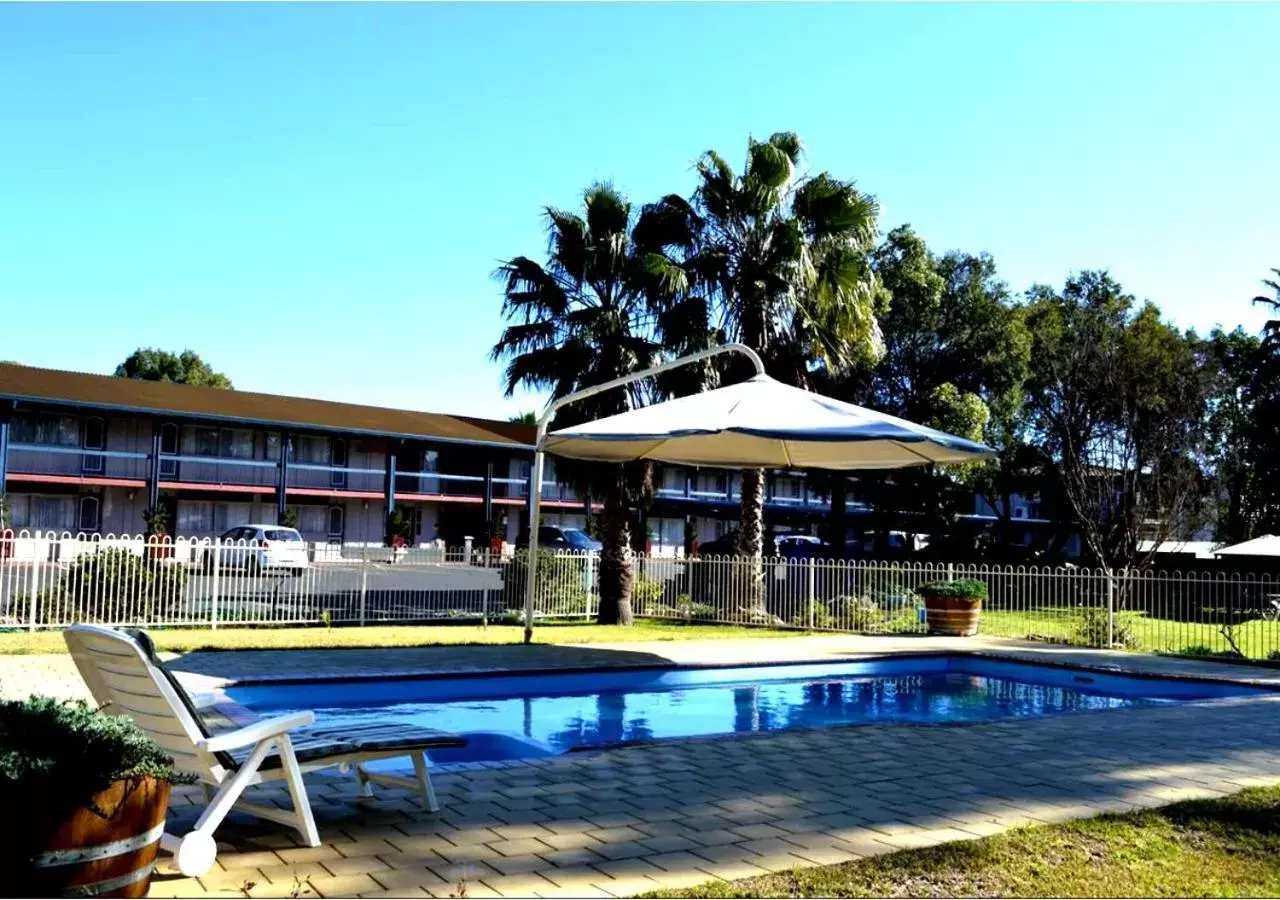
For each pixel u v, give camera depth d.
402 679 11.70
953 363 38.59
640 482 20.20
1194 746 7.91
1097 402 31.08
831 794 6.16
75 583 15.98
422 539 44.00
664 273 18.69
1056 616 18.77
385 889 4.32
